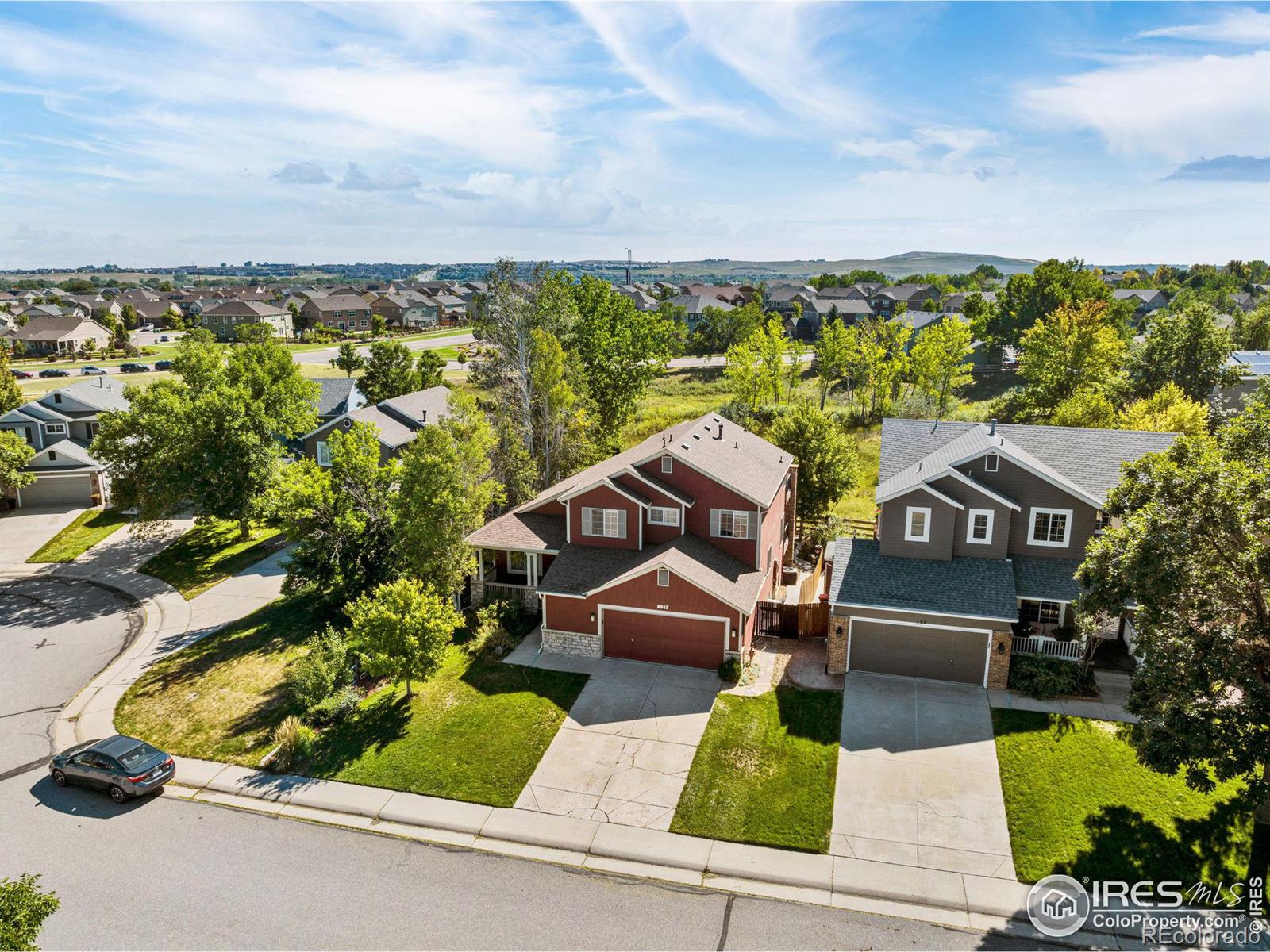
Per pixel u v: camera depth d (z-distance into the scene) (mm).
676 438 33406
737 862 19422
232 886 18984
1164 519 18250
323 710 26016
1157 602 18328
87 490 52875
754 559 30844
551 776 22828
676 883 18812
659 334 78500
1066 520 27984
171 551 44094
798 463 41688
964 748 22953
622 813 21250
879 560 28812
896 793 21328
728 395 81875
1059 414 46844
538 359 48531
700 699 26266
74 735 26406
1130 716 23859
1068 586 27047
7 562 43219
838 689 26406
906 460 32781
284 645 31844
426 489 30297
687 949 16766
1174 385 49375
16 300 180000
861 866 19016
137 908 18266
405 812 21750
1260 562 17375
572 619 29594
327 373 93875
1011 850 19297
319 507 33188
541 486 47500
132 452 42500
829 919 17578
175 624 34938
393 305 160500
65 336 115312
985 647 26031
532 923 17594
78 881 19297
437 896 18500
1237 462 18484
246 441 42219
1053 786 21203
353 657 29000
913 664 26922
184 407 42250
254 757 24688
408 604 26359
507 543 32875
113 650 32688
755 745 23703
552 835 20562
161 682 29594
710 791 21906
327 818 21703
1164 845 19094
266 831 21219
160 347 127250
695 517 31188
